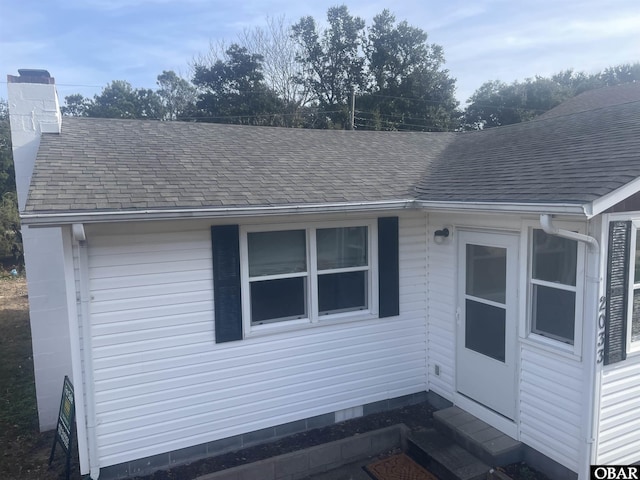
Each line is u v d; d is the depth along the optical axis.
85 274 4.84
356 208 5.68
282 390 5.95
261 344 5.78
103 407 5.04
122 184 5.22
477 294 5.93
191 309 5.38
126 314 5.07
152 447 5.28
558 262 4.82
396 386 6.73
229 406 5.65
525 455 5.25
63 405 5.44
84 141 6.70
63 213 4.28
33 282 6.22
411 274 6.71
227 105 34.66
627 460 4.78
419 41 39.12
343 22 39.16
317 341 6.12
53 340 6.36
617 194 3.99
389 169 7.55
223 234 5.43
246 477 5.01
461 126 42.03
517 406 5.31
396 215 6.48
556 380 4.84
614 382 4.62
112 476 5.12
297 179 6.34
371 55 39.44
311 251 6.00
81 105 47.97
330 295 6.26
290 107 36.62
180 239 5.28
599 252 4.32
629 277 4.52
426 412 6.61
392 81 38.84
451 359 6.42
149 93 43.81
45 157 5.77
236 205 5.05
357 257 6.41
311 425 6.17
